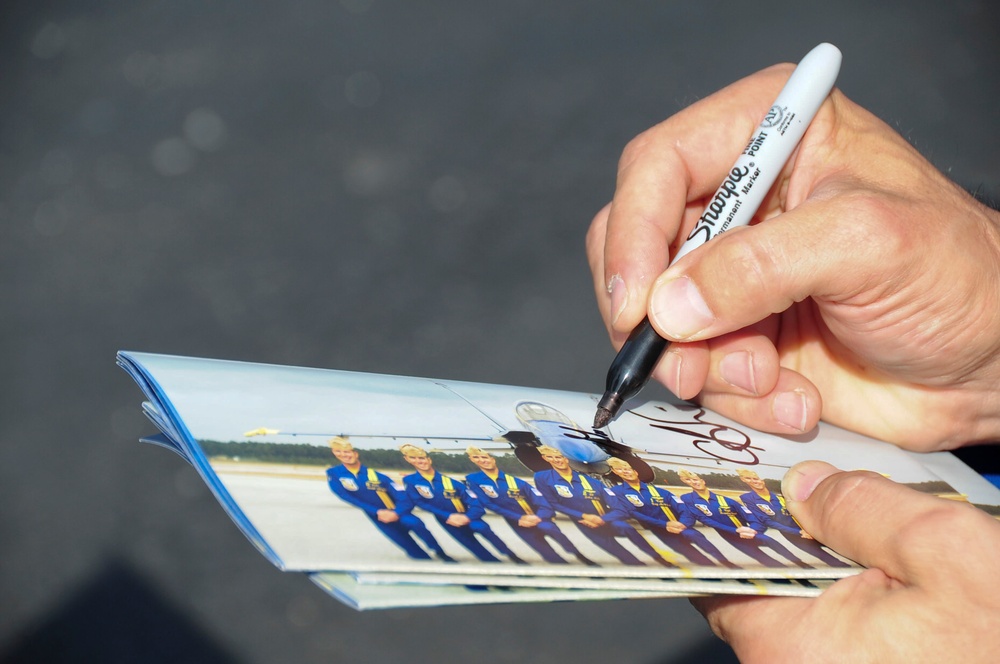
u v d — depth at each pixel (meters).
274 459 0.70
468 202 3.46
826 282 0.93
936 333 0.99
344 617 2.23
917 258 0.93
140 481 2.54
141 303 3.04
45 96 3.97
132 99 3.96
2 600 2.21
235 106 3.92
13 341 2.90
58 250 3.23
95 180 3.55
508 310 3.03
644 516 0.78
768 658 0.78
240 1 4.62
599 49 4.30
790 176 1.09
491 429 0.85
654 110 3.90
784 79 1.13
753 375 1.01
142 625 2.17
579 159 3.66
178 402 0.75
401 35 4.41
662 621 2.23
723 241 0.92
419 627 2.22
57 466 2.56
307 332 2.93
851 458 1.01
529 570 0.65
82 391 2.77
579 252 3.25
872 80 4.10
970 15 4.59
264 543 0.61
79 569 2.29
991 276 0.97
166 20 4.45
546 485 0.78
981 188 1.19
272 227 3.34
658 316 0.94
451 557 0.64
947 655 0.71
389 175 3.58
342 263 3.19
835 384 1.13
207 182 3.54
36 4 4.51
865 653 0.73
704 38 4.40
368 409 0.82
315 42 4.34
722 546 0.77
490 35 4.42
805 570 0.76
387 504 0.69
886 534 0.75
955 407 1.08
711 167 1.10
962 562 0.71
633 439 0.93
